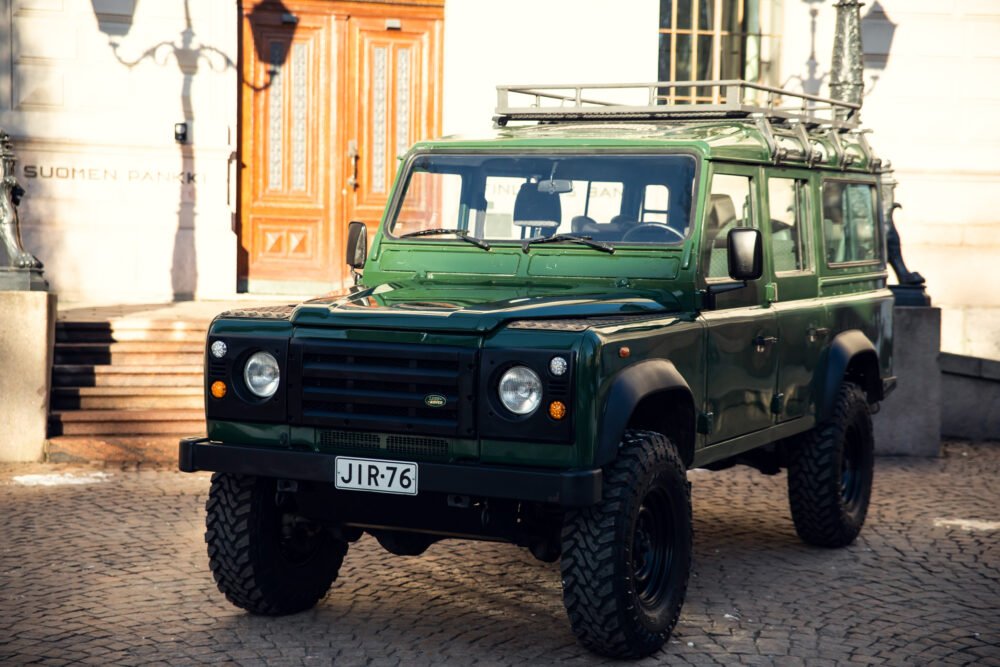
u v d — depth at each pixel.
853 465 7.30
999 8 13.85
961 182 13.97
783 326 6.32
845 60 11.09
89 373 9.70
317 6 13.05
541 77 13.27
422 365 4.79
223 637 5.23
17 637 5.18
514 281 5.75
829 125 7.61
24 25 12.29
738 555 6.89
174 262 12.64
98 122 12.47
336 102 13.14
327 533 5.71
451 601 5.87
